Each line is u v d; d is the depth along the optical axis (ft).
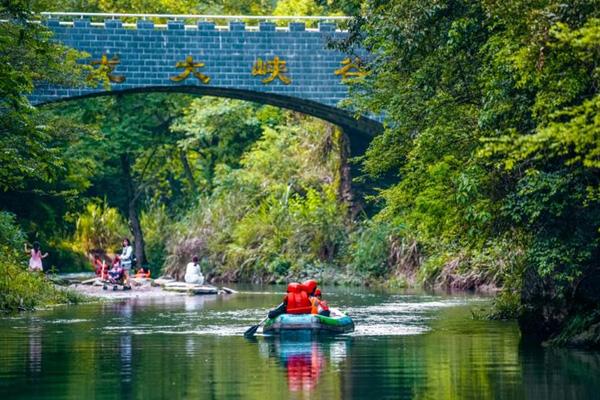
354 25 193.36
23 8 199.21
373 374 125.59
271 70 330.54
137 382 119.85
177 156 475.31
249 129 448.24
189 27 327.06
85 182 397.19
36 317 213.87
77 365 135.33
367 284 349.82
